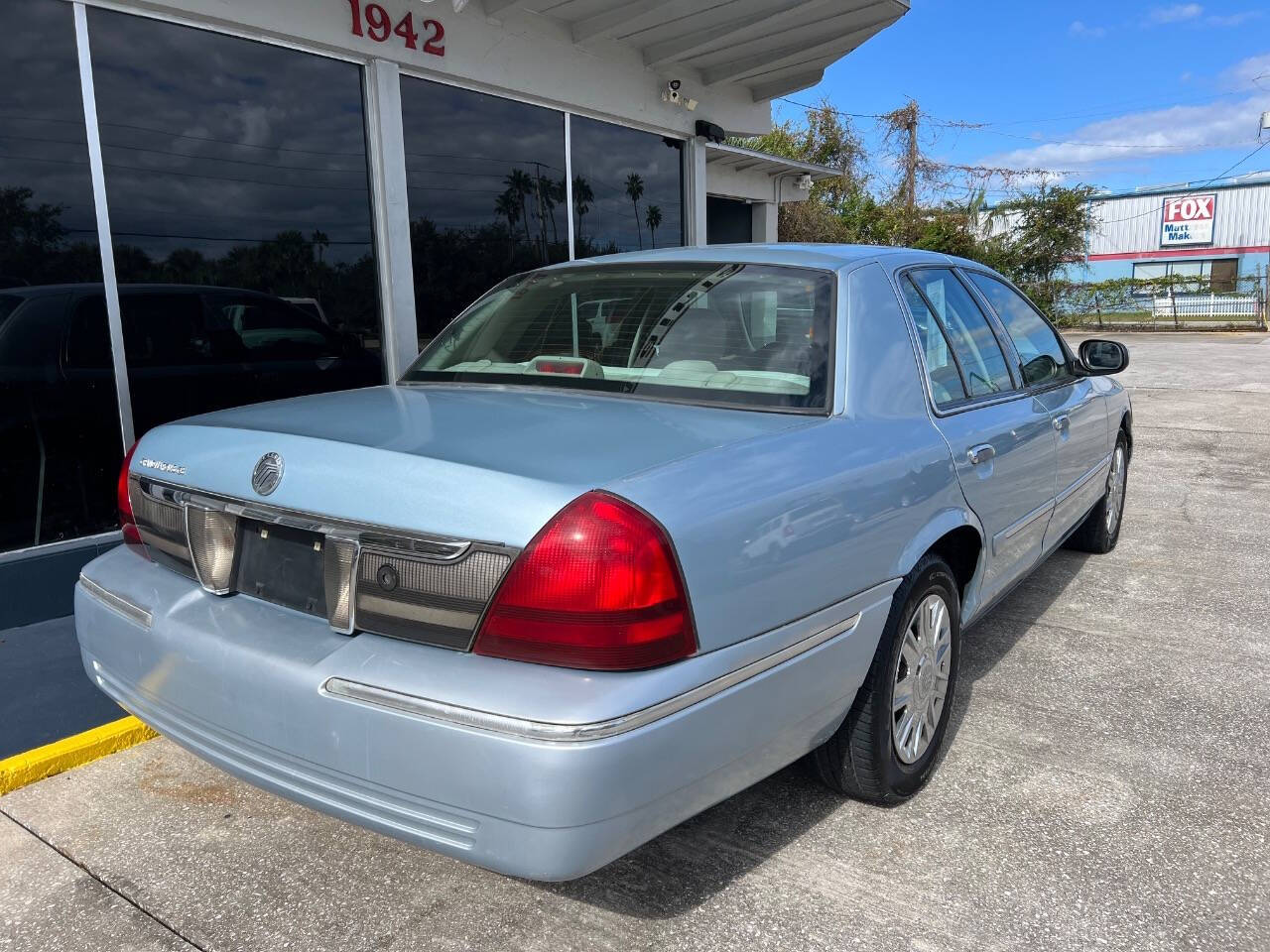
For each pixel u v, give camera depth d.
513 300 3.34
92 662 2.59
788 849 2.60
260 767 2.08
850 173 28.09
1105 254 44.34
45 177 4.49
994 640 4.20
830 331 2.68
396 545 1.92
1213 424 10.62
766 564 2.05
